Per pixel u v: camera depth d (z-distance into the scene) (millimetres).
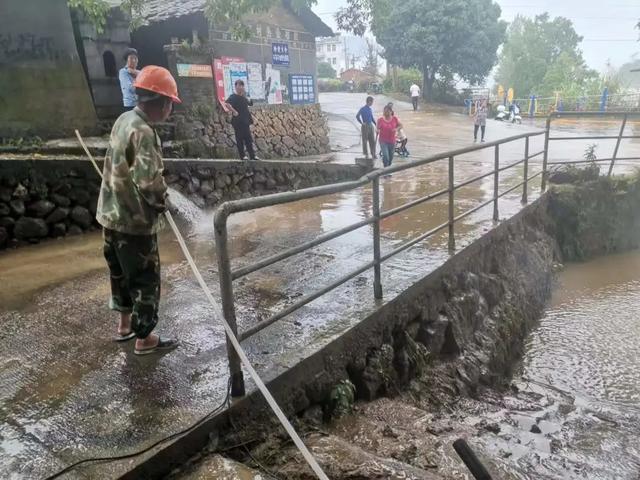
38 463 2365
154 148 2887
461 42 32000
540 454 3568
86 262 5402
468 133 19828
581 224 9344
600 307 7312
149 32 12805
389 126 10961
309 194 3207
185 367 3188
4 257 5629
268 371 3102
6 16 7434
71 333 3717
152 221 3047
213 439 2699
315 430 3188
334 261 5281
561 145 16062
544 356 6035
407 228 6574
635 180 9938
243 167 8656
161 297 4387
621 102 28984
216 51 12180
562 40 51688
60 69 8148
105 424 2637
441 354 4918
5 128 7520
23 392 2953
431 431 3457
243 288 4566
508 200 8359
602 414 4777
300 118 14898
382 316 4059
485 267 6285
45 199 6230
